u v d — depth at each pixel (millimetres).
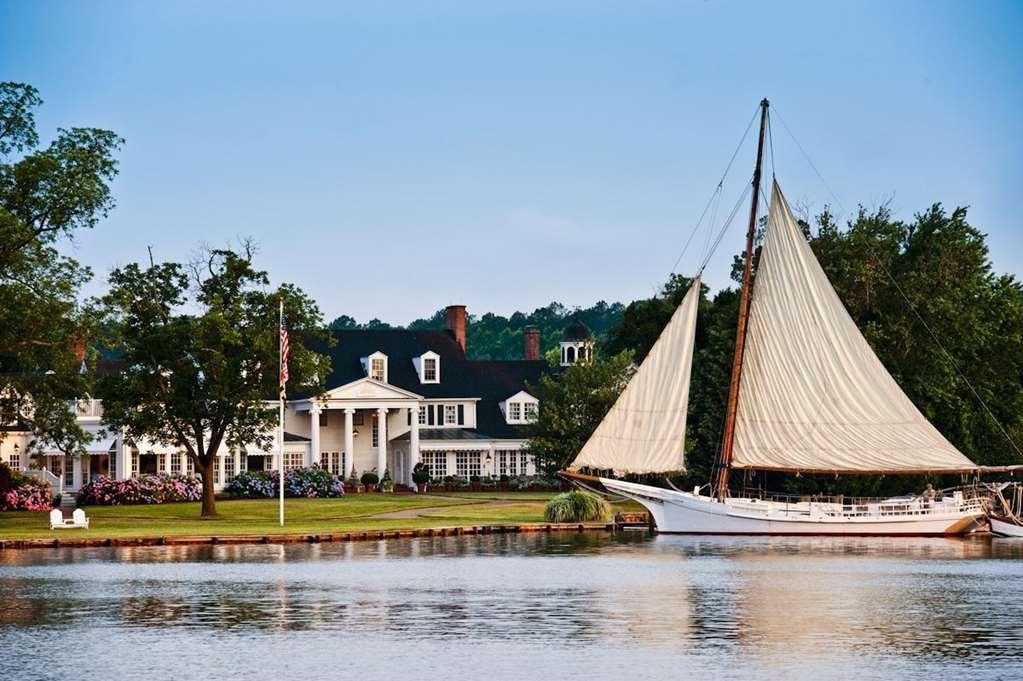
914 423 104750
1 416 117750
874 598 73375
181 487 146375
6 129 113562
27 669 54719
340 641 60375
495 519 123188
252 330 122688
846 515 108562
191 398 125625
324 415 170000
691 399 139125
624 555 94938
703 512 109688
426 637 61281
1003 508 111625
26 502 132875
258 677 53219
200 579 81562
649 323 171875
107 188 115562
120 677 53219
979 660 56188
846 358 105188
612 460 104938
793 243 105938
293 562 91000
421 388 177750
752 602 72062
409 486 170000
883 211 141250
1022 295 144750
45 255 113375
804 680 52469
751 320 107688
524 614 67750
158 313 124625
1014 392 136500
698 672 53875
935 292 133875
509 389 183750
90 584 79250
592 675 53406
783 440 106688
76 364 116812
